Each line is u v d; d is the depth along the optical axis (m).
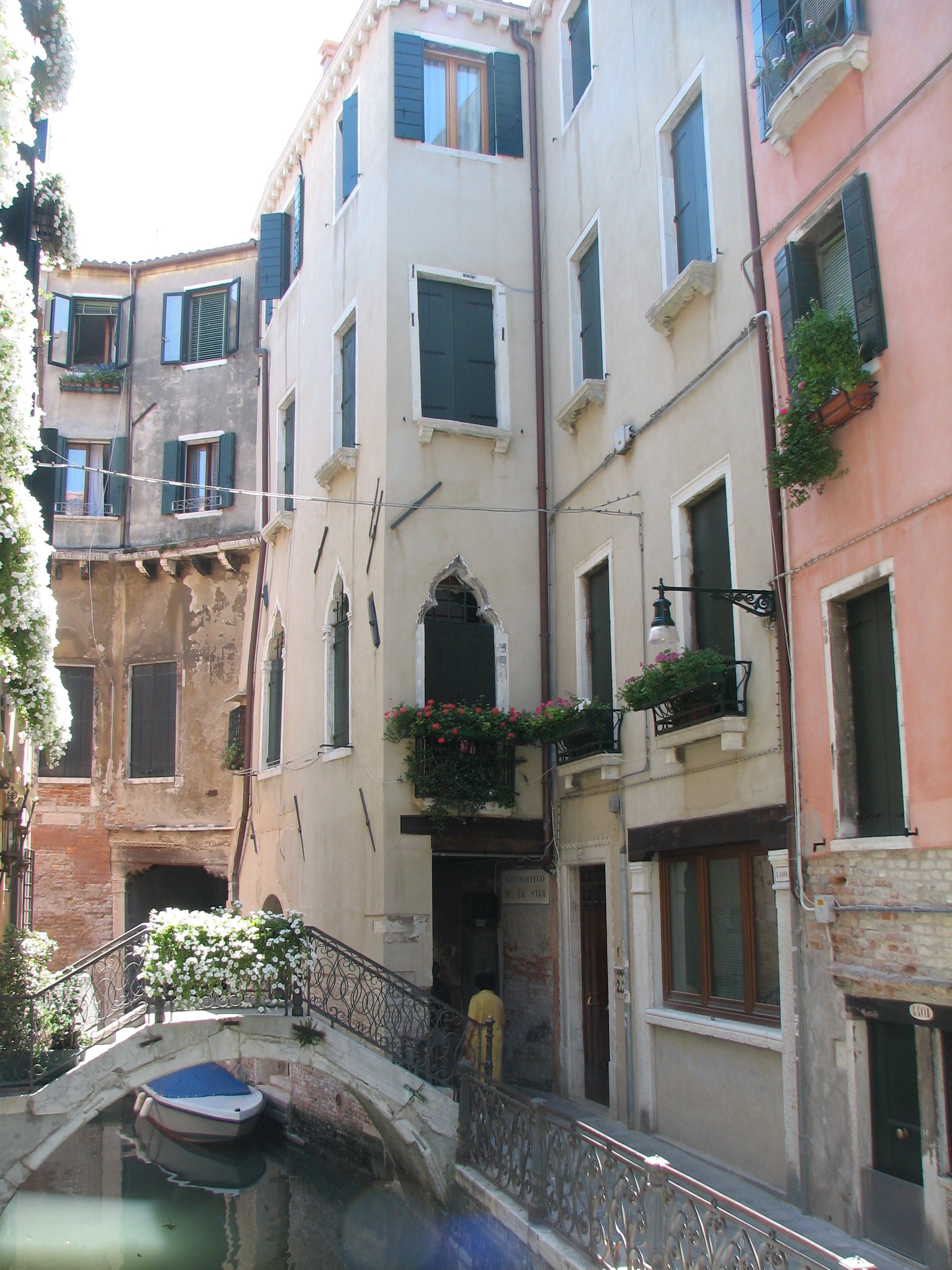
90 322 19.78
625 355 11.05
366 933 11.40
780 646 8.04
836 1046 7.27
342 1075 9.27
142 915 18.36
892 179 7.05
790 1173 7.64
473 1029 9.62
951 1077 6.38
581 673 11.74
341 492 13.44
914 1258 6.49
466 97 13.67
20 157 10.87
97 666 18.45
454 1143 9.23
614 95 11.62
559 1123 7.21
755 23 8.65
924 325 6.72
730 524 8.94
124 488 18.91
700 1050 9.12
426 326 12.73
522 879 12.59
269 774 15.47
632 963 10.23
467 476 12.52
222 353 19.12
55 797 17.88
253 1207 12.13
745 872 8.80
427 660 12.02
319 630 13.84
